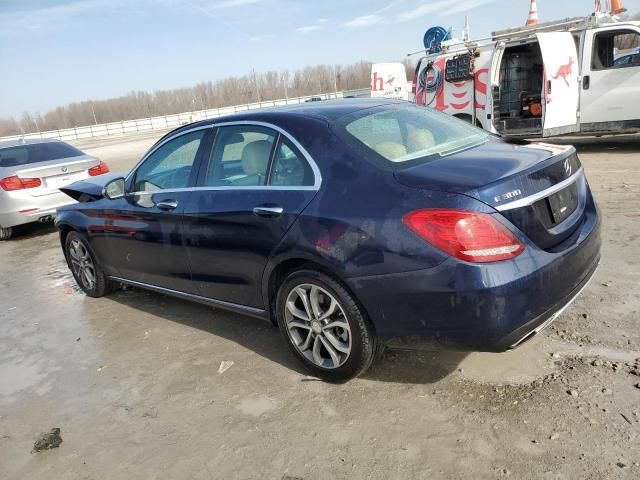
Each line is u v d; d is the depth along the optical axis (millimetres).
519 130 10133
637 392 2865
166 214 4094
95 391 3666
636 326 3525
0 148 9000
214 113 63281
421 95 11836
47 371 4070
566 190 3049
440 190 2695
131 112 122188
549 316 2754
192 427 3105
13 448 3141
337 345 3201
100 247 5027
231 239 3592
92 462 2916
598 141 11367
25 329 4984
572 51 9625
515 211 2639
